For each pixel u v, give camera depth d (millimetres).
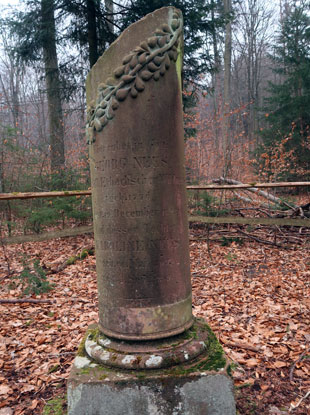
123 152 2445
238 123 18750
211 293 5195
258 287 5324
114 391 2271
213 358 2469
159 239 2463
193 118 11102
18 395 2951
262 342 3656
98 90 2566
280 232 7812
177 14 2623
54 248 7891
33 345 3766
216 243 7992
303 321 4086
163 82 2479
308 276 5613
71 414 2289
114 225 2494
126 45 2475
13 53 10680
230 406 2309
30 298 5109
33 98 24469
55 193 5426
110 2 9984
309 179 12633
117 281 2504
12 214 8484
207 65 10578
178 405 2281
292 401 2756
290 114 14586
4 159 8867
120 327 2510
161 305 2480
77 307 4805
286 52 17484
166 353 2410
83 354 2631
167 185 2486
